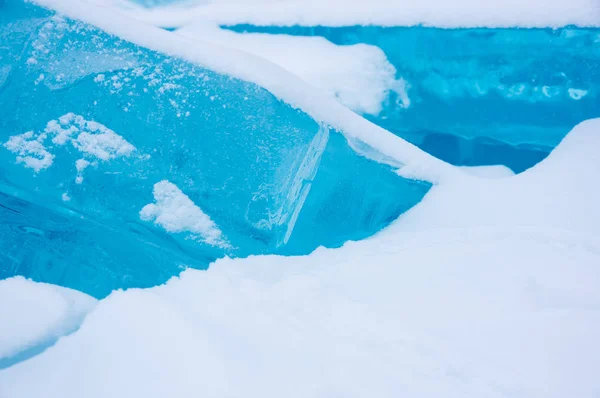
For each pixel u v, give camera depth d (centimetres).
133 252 208
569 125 306
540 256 155
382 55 349
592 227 192
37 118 188
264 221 200
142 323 116
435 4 330
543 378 94
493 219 214
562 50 299
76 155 191
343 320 116
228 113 205
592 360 98
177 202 198
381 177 237
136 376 98
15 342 112
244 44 382
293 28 375
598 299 125
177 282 152
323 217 219
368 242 201
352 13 356
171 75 205
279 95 208
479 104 328
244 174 201
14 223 201
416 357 101
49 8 200
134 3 430
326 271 159
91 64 198
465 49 324
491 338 108
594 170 235
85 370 101
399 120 347
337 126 223
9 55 189
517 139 324
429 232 198
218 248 202
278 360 100
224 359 100
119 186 195
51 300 129
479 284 136
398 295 133
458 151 343
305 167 207
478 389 92
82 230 203
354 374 95
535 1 306
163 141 199
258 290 134
